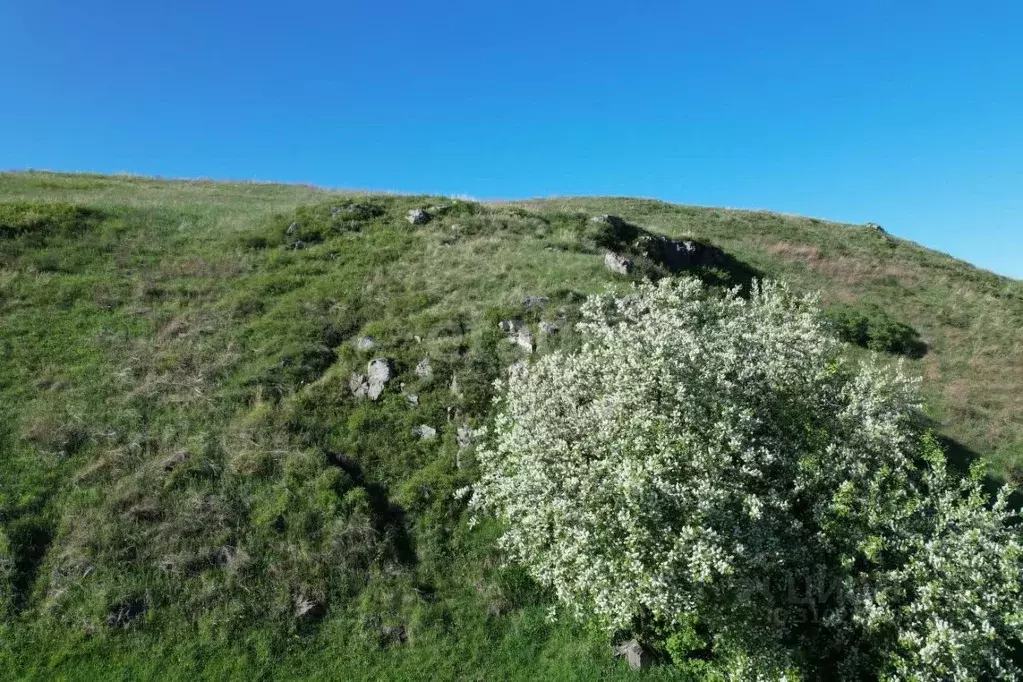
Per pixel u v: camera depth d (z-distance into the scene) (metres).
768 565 13.73
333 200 41.69
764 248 48.56
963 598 13.31
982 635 12.99
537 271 31.41
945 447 24.89
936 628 13.02
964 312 41.72
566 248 35.44
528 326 26.42
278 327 27.11
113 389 23.09
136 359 24.67
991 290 46.34
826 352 20.64
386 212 39.81
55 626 15.76
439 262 33.03
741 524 14.27
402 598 17.42
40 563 16.98
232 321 27.62
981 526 14.73
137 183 54.94
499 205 42.47
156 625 16.12
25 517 17.86
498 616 17.17
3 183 46.41
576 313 26.70
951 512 15.02
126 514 18.25
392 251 34.41
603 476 14.65
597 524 13.75
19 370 23.41
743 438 15.22
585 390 17.02
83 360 24.44
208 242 35.03
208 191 52.50
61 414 21.59
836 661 15.26
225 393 23.23
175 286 29.98
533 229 38.22
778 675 13.42
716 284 38.12
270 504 19.11
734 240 49.84
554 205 57.69
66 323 26.41
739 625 13.73
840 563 14.97
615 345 16.97
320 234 36.38
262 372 24.38
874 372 21.00
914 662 13.18
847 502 14.62
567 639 16.58
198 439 21.16
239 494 19.38
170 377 23.91
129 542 17.64
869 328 36.06
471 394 23.39
